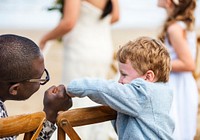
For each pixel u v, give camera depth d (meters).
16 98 1.90
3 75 1.84
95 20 3.88
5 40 1.87
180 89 3.52
